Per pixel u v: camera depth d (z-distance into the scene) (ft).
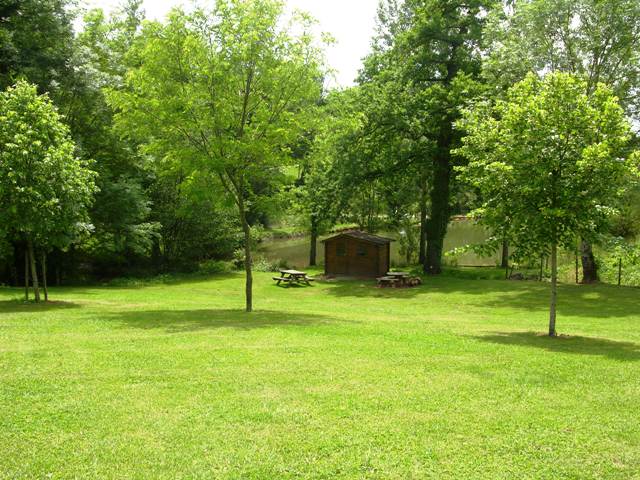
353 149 106.73
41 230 59.82
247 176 60.95
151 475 17.20
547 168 41.83
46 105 60.23
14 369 29.32
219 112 55.93
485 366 32.37
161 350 35.06
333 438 20.27
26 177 57.11
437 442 20.13
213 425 21.38
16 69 83.05
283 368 30.60
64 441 19.75
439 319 61.98
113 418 22.06
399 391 26.43
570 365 33.30
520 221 44.06
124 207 98.43
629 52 83.35
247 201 64.44
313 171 118.01
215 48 56.90
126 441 19.77
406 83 107.24
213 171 57.52
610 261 91.40
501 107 46.75
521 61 87.10
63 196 60.49
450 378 29.25
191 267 126.11
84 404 23.71
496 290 91.76
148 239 104.78
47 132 59.62
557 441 20.49
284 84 58.23
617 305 73.67
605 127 42.19
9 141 57.62
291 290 98.94
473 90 95.76
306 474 17.43
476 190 92.79
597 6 83.30
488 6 104.17
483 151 46.93
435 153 106.11
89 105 91.86
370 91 106.93
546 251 46.83
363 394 25.80
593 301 77.82
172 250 128.36
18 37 84.48
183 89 56.13
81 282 109.60
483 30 95.20
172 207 120.88
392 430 21.16
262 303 79.36
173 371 29.50
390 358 34.17
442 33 102.94
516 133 44.11
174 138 57.93
